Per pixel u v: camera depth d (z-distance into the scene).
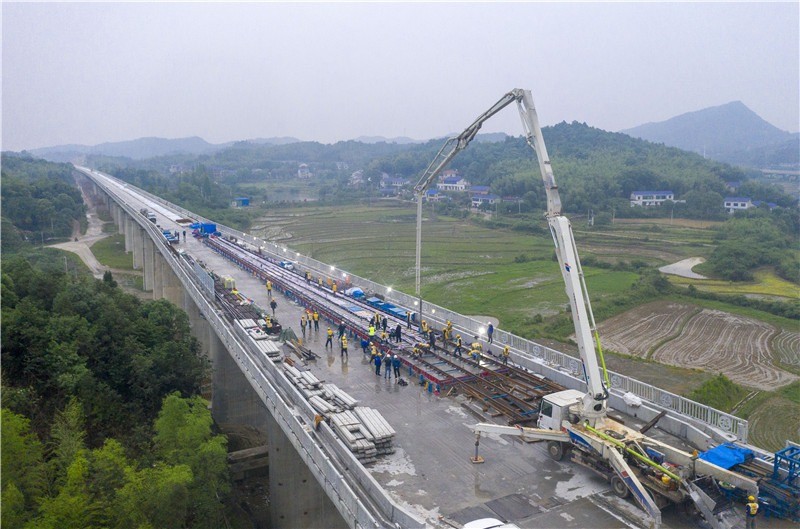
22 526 25.11
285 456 35.22
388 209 192.25
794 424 43.25
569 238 23.95
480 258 112.38
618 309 76.62
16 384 37.75
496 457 26.38
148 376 42.66
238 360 38.69
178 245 86.69
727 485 21.34
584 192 168.50
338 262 108.62
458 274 98.69
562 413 25.44
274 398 31.22
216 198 198.75
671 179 178.38
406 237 138.62
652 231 138.62
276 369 34.09
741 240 112.50
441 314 47.62
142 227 98.50
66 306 44.72
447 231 148.00
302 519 35.69
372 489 22.70
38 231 131.75
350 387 34.88
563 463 25.77
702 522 21.02
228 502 40.03
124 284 100.69
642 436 23.34
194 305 63.50
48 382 38.03
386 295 55.69
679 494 20.81
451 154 37.31
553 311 74.62
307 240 135.25
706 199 158.00
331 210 191.88
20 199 132.00
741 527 19.92
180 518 29.06
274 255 80.19
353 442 25.78
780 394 48.56
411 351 38.62
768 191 171.38
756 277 92.81
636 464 22.59
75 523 25.55
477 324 43.38
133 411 41.00
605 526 20.88
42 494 27.95
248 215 172.12
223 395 52.00
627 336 66.25
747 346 61.97
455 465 25.66
